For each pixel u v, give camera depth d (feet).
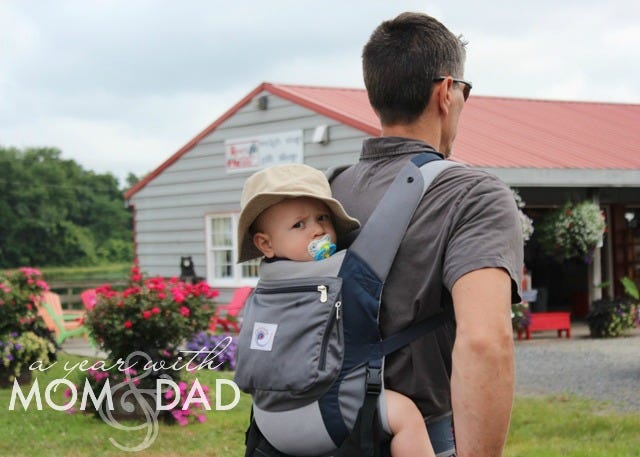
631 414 25.59
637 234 57.62
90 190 215.92
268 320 6.95
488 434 6.09
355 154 47.26
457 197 6.71
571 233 46.75
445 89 7.38
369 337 6.74
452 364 6.31
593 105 69.56
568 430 23.49
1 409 27.37
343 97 53.57
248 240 7.61
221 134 56.44
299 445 6.83
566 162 46.68
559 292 62.69
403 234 6.81
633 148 53.88
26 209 197.26
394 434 6.66
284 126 51.83
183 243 59.67
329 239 7.09
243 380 7.05
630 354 40.06
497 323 6.14
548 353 41.11
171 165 60.29
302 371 6.65
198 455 21.67
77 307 74.95
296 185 7.15
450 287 6.43
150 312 24.80
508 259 6.36
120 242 213.87
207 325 26.40
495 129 54.29
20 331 33.04
